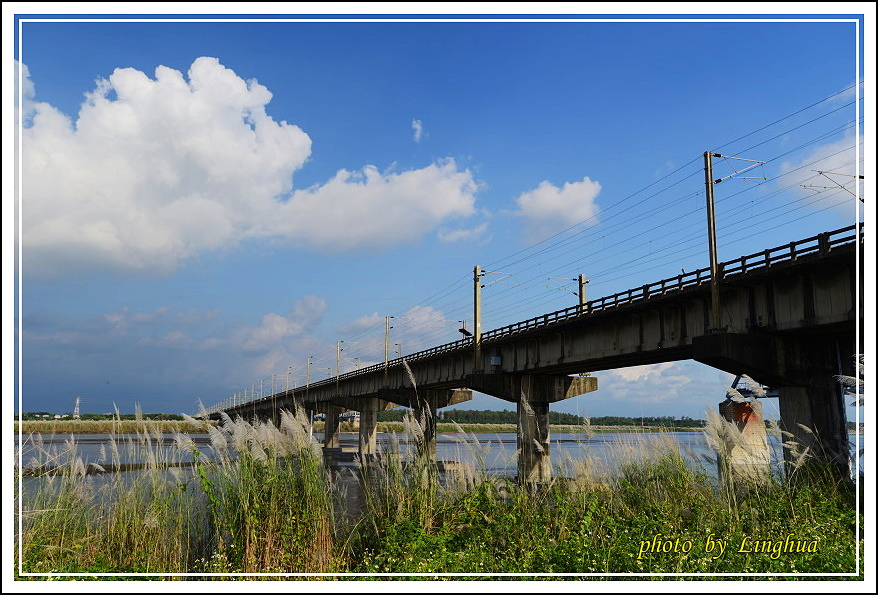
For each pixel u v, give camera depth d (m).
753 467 13.29
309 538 12.13
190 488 14.19
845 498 13.27
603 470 14.59
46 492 13.01
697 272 29.83
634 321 35.81
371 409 83.69
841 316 23.25
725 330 27.25
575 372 48.69
